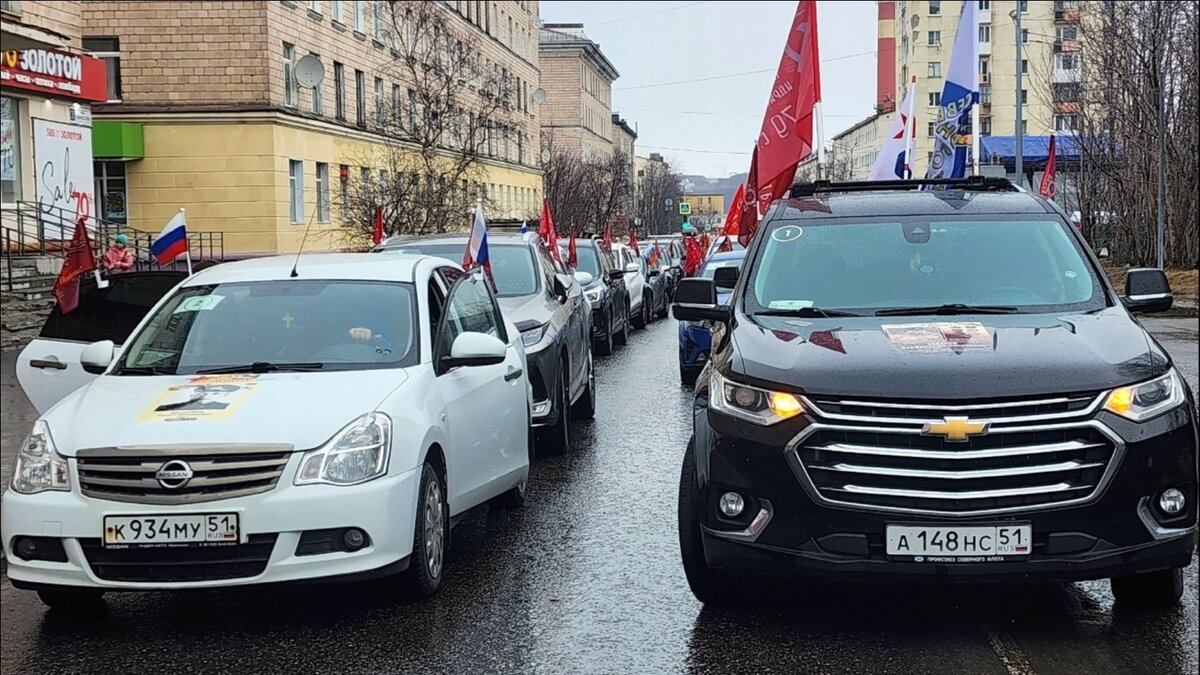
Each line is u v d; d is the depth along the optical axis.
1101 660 4.71
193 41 34.12
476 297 7.43
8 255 18.73
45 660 5.01
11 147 23.62
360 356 6.04
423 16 40.12
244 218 34.44
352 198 30.23
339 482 5.12
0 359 13.38
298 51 36.44
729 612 5.42
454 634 5.20
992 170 36.22
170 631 5.35
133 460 5.09
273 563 5.02
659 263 31.34
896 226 6.45
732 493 4.84
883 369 4.77
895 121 15.88
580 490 8.26
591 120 96.31
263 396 5.45
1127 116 33.97
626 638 5.11
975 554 4.55
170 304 6.54
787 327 5.53
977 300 5.89
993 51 74.31
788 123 12.71
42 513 5.08
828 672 4.66
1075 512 4.55
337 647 5.07
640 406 12.68
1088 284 5.96
